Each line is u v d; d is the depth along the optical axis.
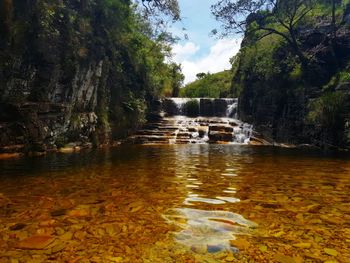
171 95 42.72
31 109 13.08
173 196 5.84
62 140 15.38
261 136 23.12
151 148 17.80
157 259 3.23
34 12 13.15
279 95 22.53
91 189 6.43
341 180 7.57
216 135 23.30
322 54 21.69
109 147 18.36
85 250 3.45
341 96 17.39
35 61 13.73
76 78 16.30
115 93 21.86
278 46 24.55
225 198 5.70
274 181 7.38
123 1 23.97
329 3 23.12
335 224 4.31
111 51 20.66
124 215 4.68
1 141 11.82
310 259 3.24
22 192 6.15
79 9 17.28
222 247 3.52
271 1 23.00
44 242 3.68
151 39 32.91
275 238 3.79
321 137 18.45
